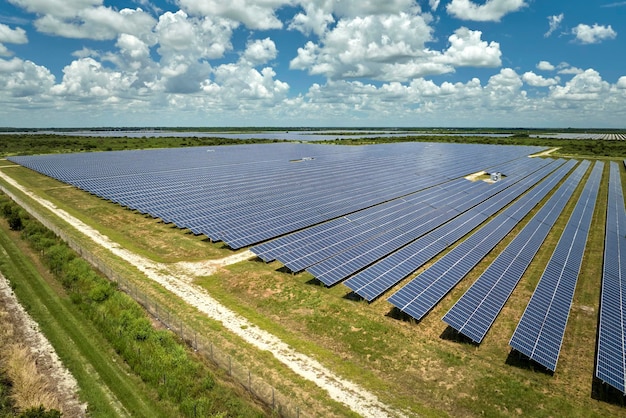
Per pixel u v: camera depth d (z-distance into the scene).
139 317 32.56
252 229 54.75
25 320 32.22
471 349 30.41
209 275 42.47
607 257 48.28
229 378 26.41
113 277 40.88
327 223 56.28
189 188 79.81
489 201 77.94
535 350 28.47
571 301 36.94
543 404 24.81
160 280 40.84
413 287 37.25
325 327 32.91
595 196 88.94
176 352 27.75
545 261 49.12
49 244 48.03
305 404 24.16
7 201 69.44
